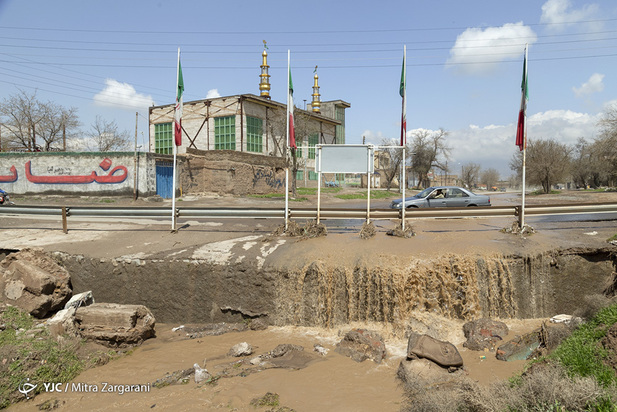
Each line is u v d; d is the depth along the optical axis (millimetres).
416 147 68938
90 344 7246
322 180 52156
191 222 13625
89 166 26031
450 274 8039
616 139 34688
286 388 5707
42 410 5480
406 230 10312
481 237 9812
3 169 26969
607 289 7758
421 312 7816
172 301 8633
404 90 10391
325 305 8086
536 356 6230
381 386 5754
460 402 4715
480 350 6777
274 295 8266
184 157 28656
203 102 38312
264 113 39250
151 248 9461
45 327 7164
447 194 17172
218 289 8492
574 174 69250
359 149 10523
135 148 25266
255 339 7641
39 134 38531
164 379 6168
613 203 9969
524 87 10016
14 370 5965
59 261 9102
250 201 28219
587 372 4754
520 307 8164
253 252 8938
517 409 4301
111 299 8820
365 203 31312
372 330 7602
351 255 8500
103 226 12297
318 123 49688
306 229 10406
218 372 6301
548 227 11094
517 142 10312
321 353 6883
